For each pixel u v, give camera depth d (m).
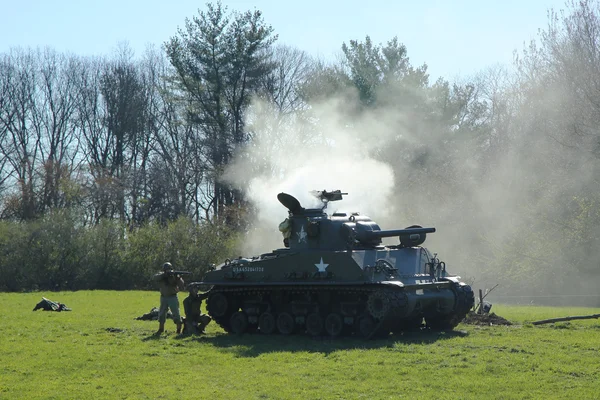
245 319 20.45
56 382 13.24
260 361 15.12
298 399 11.70
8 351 16.36
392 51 46.78
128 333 19.58
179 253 45.22
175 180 57.41
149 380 13.37
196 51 49.34
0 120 55.88
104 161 57.66
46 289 43.62
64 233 44.34
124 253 45.22
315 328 19.44
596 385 12.23
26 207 53.06
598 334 18.20
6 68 56.25
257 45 49.69
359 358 15.05
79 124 58.06
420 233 20.27
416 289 18.84
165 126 58.84
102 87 57.09
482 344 16.66
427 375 13.21
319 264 18.88
